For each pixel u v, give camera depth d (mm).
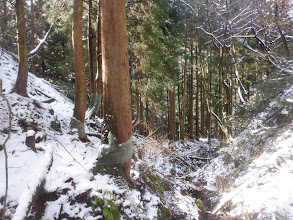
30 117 5215
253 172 4719
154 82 10102
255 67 11039
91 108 8086
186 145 13180
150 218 3609
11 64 8617
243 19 10258
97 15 8398
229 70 14539
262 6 8664
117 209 3359
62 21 9156
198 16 11578
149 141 5891
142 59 9203
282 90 5848
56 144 4969
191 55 13875
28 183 3197
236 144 6500
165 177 5281
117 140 3971
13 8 5535
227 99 9961
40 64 21094
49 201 3285
